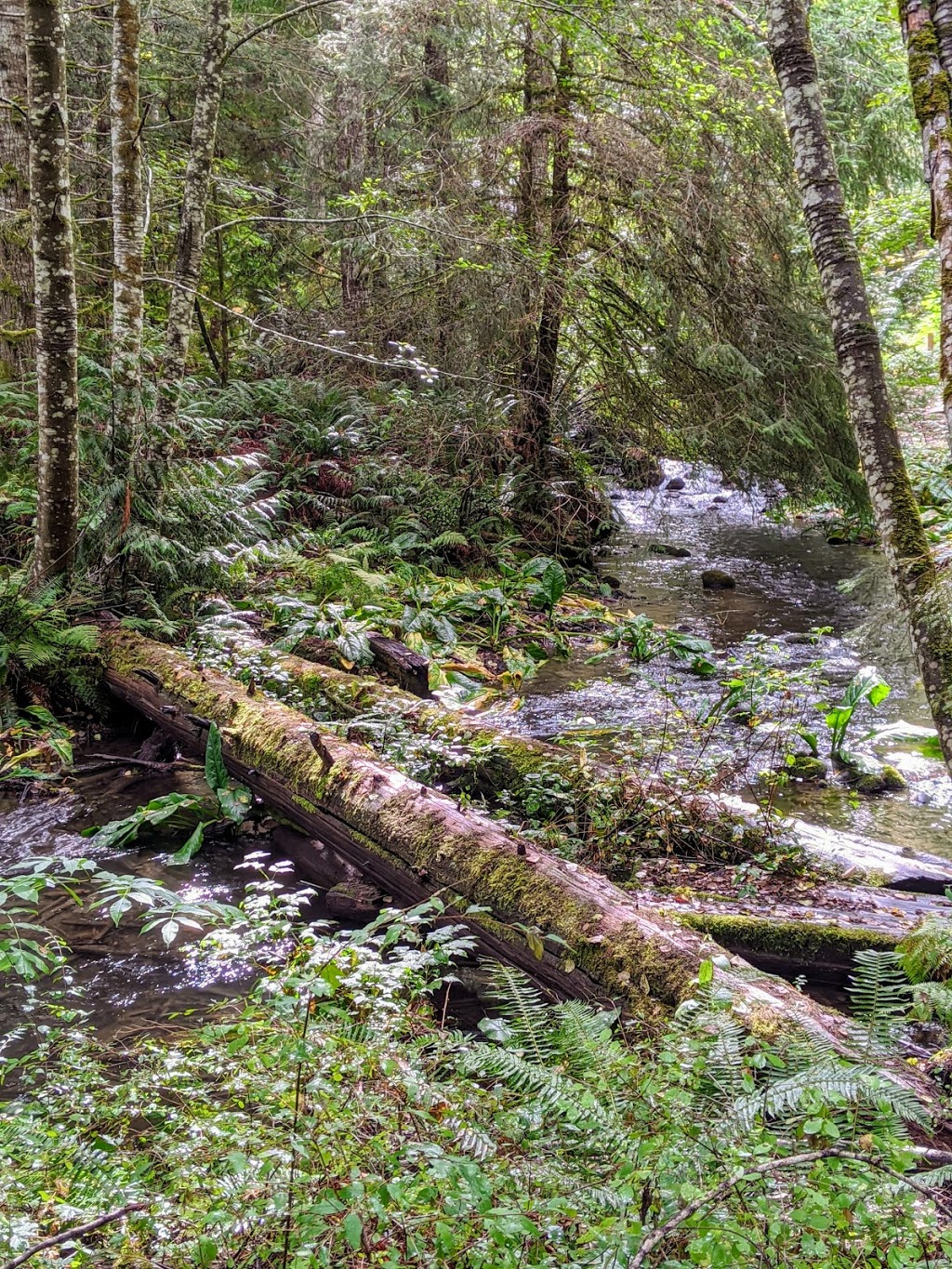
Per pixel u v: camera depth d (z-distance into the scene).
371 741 5.21
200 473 7.82
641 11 9.72
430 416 10.73
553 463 11.36
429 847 3.69
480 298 10.46
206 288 14.24
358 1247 1.71
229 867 4.71
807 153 3.17
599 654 8.27
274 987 2.37
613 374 11.00
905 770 5.96
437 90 11.77
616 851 4.61
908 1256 1.70
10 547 7.45
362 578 8.41
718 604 10.03
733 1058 2.15
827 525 13.73
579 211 10.69
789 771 5.88
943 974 3.19
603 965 2.97
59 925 4.09
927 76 2.66
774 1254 1.72
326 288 14.09
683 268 10.34
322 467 10.56
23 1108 2.49
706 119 9.84
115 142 7.08
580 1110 2.05
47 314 6.27
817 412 10.58
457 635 8.49
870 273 14.05
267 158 14.97
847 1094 1.97
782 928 3.72
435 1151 1.89
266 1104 2.24
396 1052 2.37
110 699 6.43
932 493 11.00
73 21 11.04
